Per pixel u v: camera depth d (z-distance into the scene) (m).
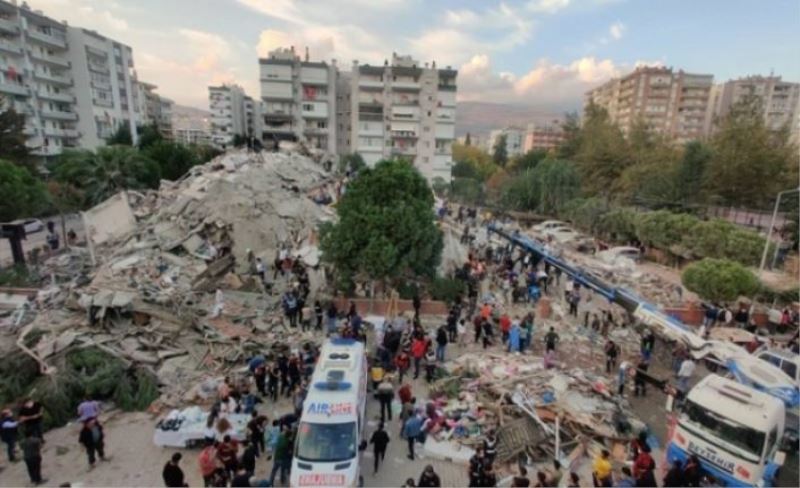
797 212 36.56
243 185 28.98
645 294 26.41
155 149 48.31
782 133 43.62
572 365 17.72
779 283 26.34
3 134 44.19
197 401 14.09
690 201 42.62
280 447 10.88
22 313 17.98
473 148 119.12
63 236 32.72
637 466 10.85
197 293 20.27
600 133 59.81
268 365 14.88
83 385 13.71
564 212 47.88
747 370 15.31
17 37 60.75
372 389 15.20
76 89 70.19
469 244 31.19
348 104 77.81
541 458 12.38
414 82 73.81
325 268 23.52
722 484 11.38
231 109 119.75
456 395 14.88
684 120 103.69
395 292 21.88
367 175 21.50
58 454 11.93
